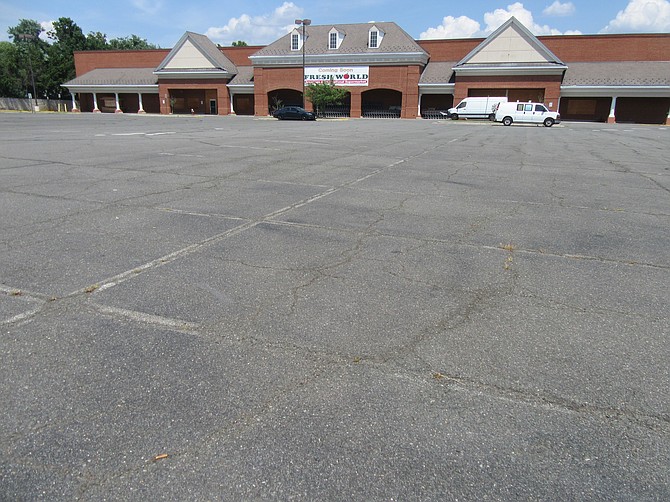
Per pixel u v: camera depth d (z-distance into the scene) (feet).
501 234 20.85
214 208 23.91
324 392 9.65
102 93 220.64
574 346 11.57
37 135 66.49
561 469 7.88
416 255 17.74
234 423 8.73
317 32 187.73
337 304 13.50
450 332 12.12
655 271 16.69
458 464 7.93
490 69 164.55
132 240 18.56
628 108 166.50
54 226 20.17
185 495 7.23
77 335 11.51
